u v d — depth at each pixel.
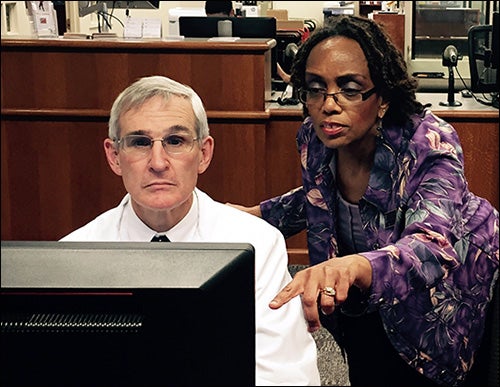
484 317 1.45
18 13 4.97
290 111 3.43
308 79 1.48
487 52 3.66
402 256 1.21
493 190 3.38
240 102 3.34
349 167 1.52
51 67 3.34
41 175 3.40
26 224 3.41
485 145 3.37
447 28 4.66
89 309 0.61
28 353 0.61
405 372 1.57
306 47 1.48
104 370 0.61
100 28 4.39
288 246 3.43
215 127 3.36
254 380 0.63
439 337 1.42
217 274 0.61
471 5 4.82
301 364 1.07
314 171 1.56
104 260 0.61
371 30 1.44
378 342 1.58
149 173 1.16
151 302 0.60
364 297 1.22
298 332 1.08
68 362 0.61
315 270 1.07
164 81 1.19
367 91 1.43
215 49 3.30
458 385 1.47
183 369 0.62
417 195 1.38
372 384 1.62
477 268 1.42
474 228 1.43
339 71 1.43
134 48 3.31
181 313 0.61
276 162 3.48
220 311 0.61
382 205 1.44
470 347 1.46
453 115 3.35
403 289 1.20
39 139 3.38
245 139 3.36
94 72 3.34
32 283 0.59
